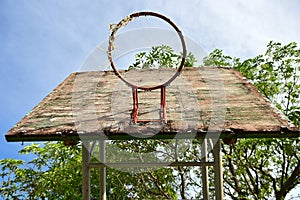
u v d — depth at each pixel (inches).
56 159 474.3
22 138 157.6
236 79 239.6
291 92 488.4
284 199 466.6
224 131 150.9
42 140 157.8
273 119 164.2
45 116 178.4
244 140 415.5
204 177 230.2
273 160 490.9
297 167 440.8
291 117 418.3
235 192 511.2
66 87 233.5
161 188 438.3
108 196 485.1
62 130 156.9
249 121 161.6
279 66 496.1
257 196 471.5
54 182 444.8
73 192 440.8
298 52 491.2
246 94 205.5
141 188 448.1
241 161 470.3
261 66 495.5
